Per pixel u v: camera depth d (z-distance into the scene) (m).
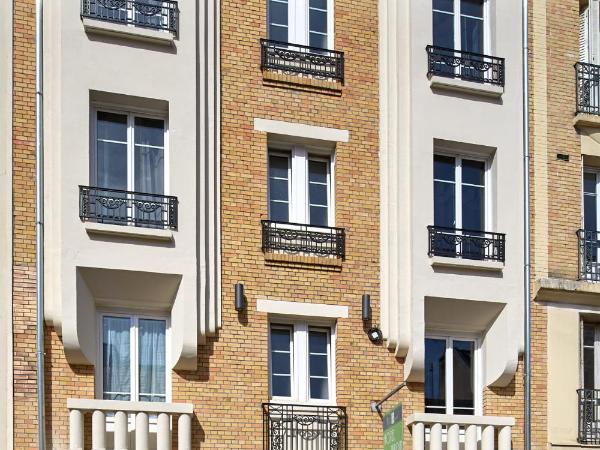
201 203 18.00
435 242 19.25
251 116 18.88
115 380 17.61
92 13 17.73
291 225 18.91
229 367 18.00
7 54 17.39
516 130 20.30
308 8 19.92
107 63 17.69
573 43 21.45
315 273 18.78
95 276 17.17
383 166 19.52
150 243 17.45
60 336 17.00
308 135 19.17
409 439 18.77
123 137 18.08
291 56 19.41
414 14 19.88
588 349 20.67
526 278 19.77
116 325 17.77
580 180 20.97
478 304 19.39
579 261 20.58
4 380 16.56
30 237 17.05
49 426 16.78
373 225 19.31
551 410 19.81
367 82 19.80
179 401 17.62
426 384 19.42
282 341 18.77
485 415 19.42
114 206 17.44
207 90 18.50
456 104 19.92
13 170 17.12
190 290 17.56
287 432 18.11
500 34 20.55
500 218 19.91
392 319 18.97
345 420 18.50
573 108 21.17
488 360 19.61
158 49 18.06
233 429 17.84
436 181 20.00
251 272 18.38
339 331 18.77
